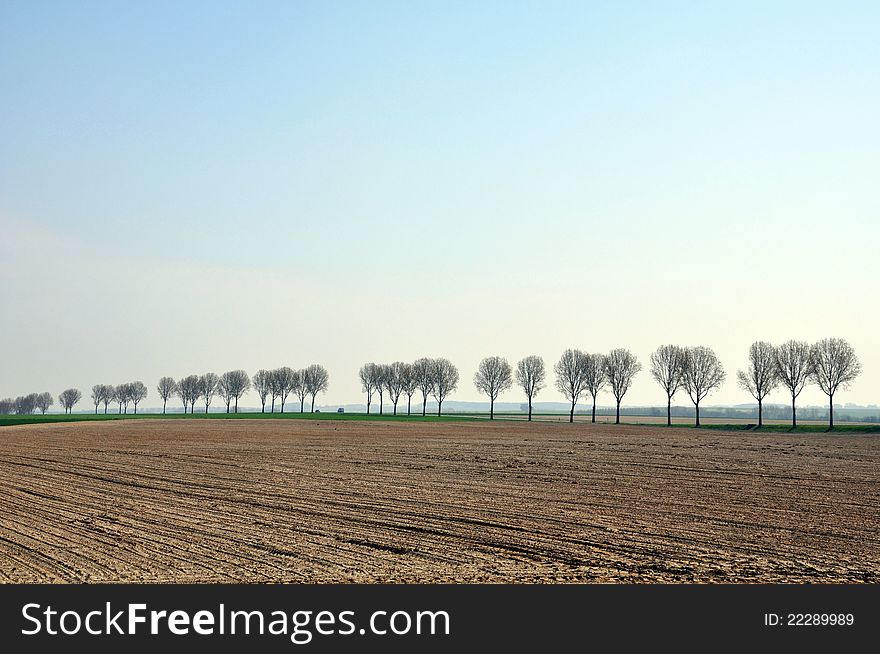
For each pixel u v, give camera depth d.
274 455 50.62
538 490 31.97
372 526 23.62
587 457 48.09
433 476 37.47
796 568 18.31
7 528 23.33
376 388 181.75
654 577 17.70
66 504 28.38
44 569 18.39
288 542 21.23
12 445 60.72
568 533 22.38
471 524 23.92
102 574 18.02
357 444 61.66
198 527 23.50
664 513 25.84
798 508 26.81
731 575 17.78
